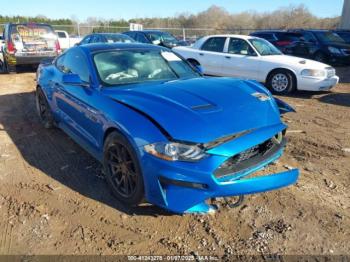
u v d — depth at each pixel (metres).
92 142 4.11
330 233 3.11
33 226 3.29
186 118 3.12
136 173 3.26
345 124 6.38
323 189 3.83
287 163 4.47
